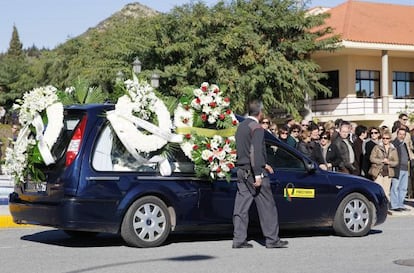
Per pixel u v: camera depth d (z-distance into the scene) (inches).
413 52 1457.9
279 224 415.8
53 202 371.6
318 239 429.7
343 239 430.3
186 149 391.5
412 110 1381.6
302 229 485.4
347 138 565.3
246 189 383.9
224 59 1220.5
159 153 387.9
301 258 350.9
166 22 1223.5
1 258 348.8
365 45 1373.0
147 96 387.9
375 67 1494.8
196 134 396.5
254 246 395.5
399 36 1430.9
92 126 375.6
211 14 1227.2
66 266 324.2
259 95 1216.8
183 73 1181.7
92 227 370.0
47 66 1957.4
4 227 494.3
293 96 1256.8
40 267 321.7
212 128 403.5
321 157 550.6
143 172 384.5
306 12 1331.2
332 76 1497.3
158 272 308.0
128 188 377.1
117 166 378.9
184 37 1220.5
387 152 614.5
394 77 1537.9
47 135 378.0
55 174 374.0
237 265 327.9
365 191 443.8
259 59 1216.8
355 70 1469.0
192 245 398.6
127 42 1304.1
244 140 379.9
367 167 603.2
